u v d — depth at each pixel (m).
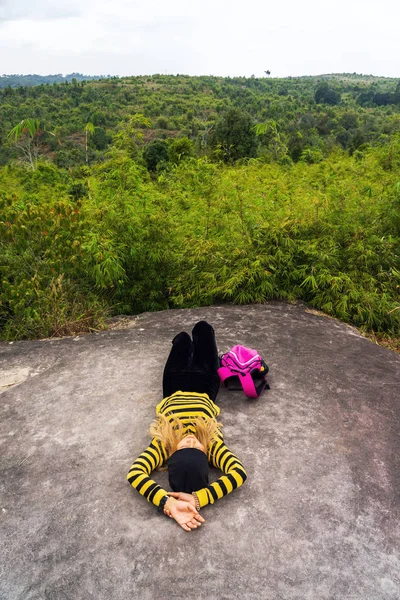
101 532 2.22
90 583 1.97
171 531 2.21
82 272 5.96
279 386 3.54
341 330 4.85
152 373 3.73
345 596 1.91
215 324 4.87
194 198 6.75
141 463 2.46
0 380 3.82
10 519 2.33
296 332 4.64
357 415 3.20
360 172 6.82
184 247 5.96
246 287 5.65
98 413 3.20
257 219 5.77
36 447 2.88
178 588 1.94
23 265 5.56
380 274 5.43
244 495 2.43
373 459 2.75
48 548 2.15
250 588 1.93
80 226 5.62
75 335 5.07
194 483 2.33
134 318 5.38
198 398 2.93
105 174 6.31
